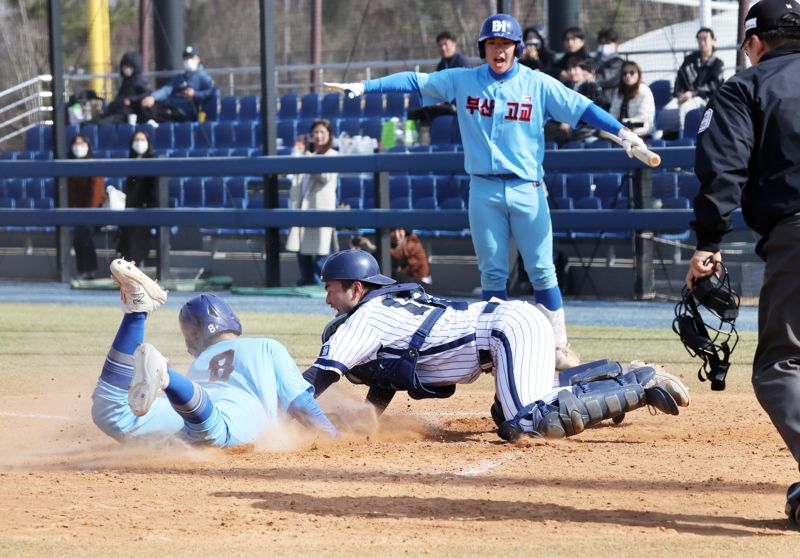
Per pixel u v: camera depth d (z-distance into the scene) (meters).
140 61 70.00
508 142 27.69
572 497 15.20
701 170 13.39
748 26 14.37
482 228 28.28
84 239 59.84
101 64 86.38
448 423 22.58
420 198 54.41
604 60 51.00
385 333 19.66
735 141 13.33
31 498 15.18
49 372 30.75
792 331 13.45
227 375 19.20
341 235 55.22
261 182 60.34
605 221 45.81
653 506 14.67
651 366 19.95
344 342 19.41
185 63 69.94
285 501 14.98
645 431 20.94
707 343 15.67
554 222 46.62
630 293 49.78
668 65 61.88
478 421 22.83
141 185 56.44
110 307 48.50
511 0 51.75
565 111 27.44
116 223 56.44
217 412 18.14
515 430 19.31
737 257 48.06
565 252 51.19
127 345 18.25
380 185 49.94
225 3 97.69
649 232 48.38
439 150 54.81
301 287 53.72
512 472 16.91
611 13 73.06
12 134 76.88
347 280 19.94
